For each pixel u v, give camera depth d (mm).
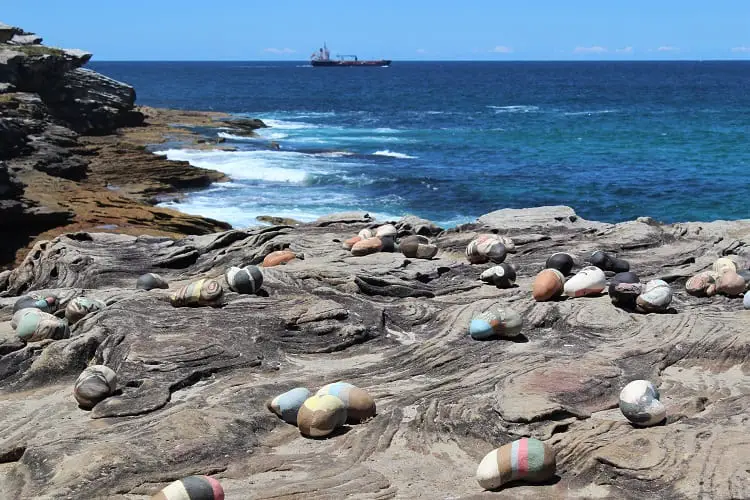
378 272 13711
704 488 7402
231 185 38750
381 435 8812
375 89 145250
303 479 7918
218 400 9594
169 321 11469
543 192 39438
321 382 10156
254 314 11727
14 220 26484
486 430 8781
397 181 40844
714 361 10672
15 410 9719
